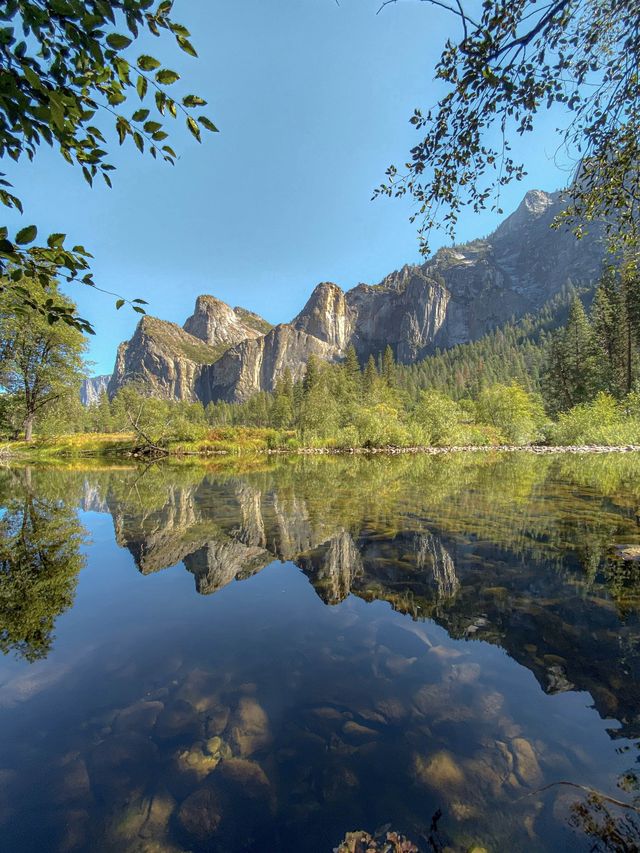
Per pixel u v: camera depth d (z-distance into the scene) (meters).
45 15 1.55
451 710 2.25
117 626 3.40
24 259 1.86
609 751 1.91
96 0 1.53
